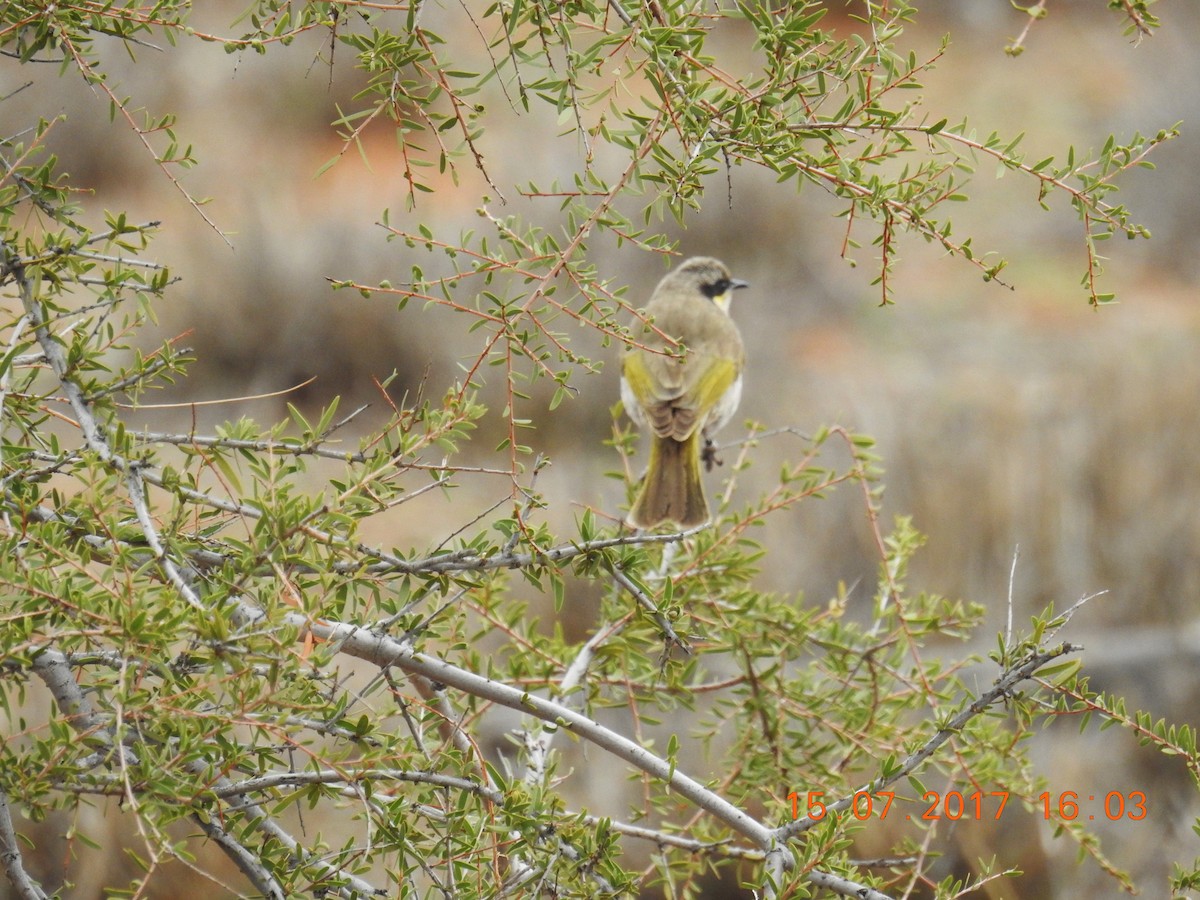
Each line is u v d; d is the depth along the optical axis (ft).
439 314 79.97
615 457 67.82
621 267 90.02
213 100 104.22
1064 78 118.42
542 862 13.42
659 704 19.45
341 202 91.86
